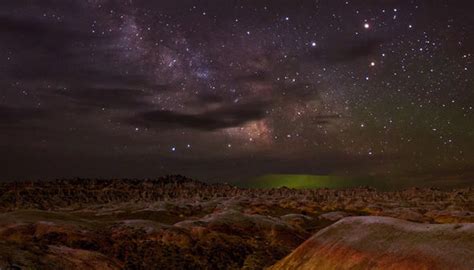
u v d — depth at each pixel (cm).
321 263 1232
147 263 2427
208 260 2578
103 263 1664
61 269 1459
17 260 1382
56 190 9806
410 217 5091
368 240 1166
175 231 3088
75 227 2916
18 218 3028
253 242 3134
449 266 908
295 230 3591
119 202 8650
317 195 9156
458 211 5119
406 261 1002
